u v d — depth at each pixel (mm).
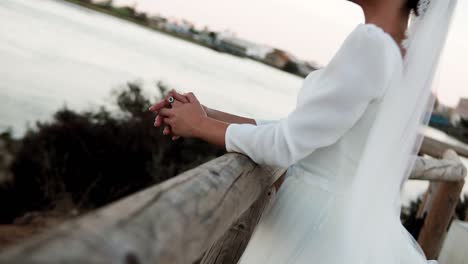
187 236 598
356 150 1160
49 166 12078
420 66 1154
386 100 1113
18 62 30375
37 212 10938
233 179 952
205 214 688
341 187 1189
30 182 11875
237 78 44469
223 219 787
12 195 11750
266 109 32750
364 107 1087
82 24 53781
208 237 701
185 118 1245
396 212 1305
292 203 1254
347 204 1175
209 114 1577
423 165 2807
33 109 22000
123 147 12695
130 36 54438
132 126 12867
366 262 1182
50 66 30766
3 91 23453
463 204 4688
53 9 58406
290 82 46219
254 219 1559
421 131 1281
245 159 1167
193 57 50969
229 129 1197
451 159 3492
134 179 12625
